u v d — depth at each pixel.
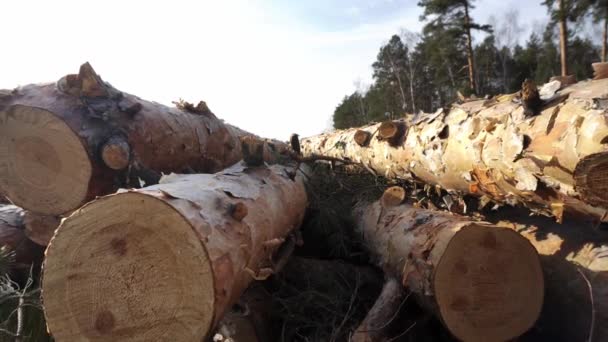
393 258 2.89
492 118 2.64
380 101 29.16
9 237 3.45
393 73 28.77
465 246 2.30
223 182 2.41
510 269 2.35
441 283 2.28
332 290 3.07
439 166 3.29
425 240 2.55
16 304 3.03
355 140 4.73
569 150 1.97
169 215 1.65
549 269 2.70
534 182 2.33
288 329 2.91
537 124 2.23
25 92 2.72
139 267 1.67
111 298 1.69
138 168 2.78
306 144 8.73
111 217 1.69
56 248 1.72
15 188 2.73
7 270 3.23
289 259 3.36
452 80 21.12
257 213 2.33
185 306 1.64
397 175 4.29
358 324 2.75
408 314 2.81
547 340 2.60
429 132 3.37
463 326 2.29
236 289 1.96
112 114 2.73
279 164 3.83
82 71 2.68
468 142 2.85
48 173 2.67
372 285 3.21
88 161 2.60
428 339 2.76
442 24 19.25
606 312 2.25
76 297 1.71
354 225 3.92
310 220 4.00
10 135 2.66
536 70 23.47
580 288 2.45
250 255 2.10
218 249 1.72
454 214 2.93
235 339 2.71
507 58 26.02
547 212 2.67
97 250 1.69
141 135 2.86
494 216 3.42
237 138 4.39
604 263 2.40
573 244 2.67
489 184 2.83
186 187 2.03
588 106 1.96
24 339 2.70
